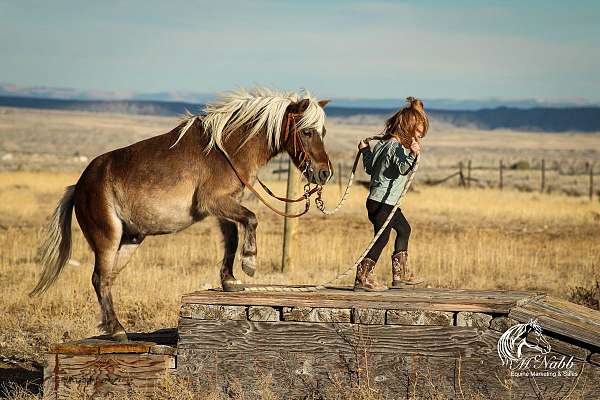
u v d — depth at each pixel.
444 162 108.12
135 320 14.99
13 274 19.28
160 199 10.78
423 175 73.81
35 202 40.16
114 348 10.09
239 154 10.74
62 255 11.63
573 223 34.53
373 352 9.41
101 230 11.07
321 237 25.25
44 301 16.25
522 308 9.16
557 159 131.12
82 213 11.28
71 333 14.07
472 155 147.75
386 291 10.41
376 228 10.47
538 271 20.23
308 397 9.55
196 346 9.87
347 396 9.36
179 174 10.77
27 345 13.59
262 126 10.78
